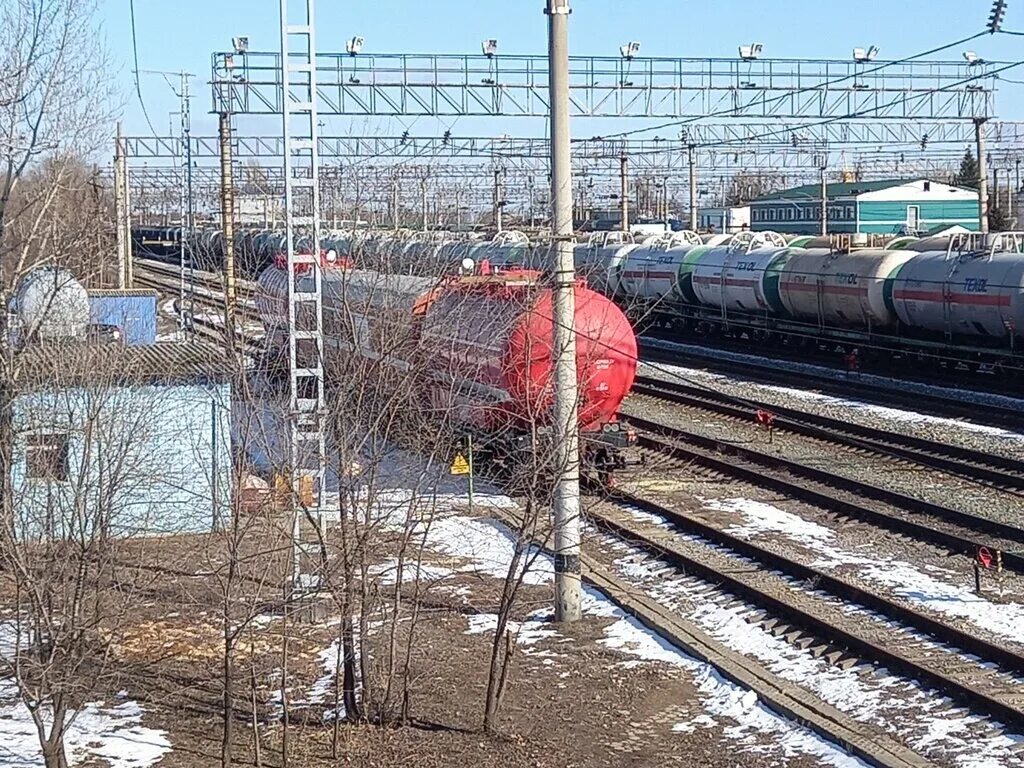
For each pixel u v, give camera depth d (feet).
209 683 39.58
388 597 45.60
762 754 32.89
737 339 139.64
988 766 31.09
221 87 108.78
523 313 52.47
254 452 47.19
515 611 45.47
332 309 43.45
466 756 33.50
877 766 31.19
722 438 79.92
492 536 55.67
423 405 48.44
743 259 130.93
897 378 105.60
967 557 50.78
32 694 36.09
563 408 43.06
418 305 49.96
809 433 80.38
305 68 45.80
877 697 35.94
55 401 44.14
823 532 55.77
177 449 53.93
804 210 249.96
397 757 33.60
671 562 51.11
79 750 34.91
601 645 41.96
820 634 41.34
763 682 37.29
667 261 144.15
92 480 42.93
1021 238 100.37
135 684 39.29
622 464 69.00
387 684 36.65
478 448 59.31
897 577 48.11
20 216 59.77
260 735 35.70
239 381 41.42
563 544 43.93
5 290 52.44
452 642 42.60
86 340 49.67
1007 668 37.63
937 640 40.45
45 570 36.52
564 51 42.42
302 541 39.75
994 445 74.49
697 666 39.52
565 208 42.65
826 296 115.85
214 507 45.06
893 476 67.56
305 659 41.42
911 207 232.12
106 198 143.64
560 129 42.52
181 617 44.21
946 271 100.99
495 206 200.85
